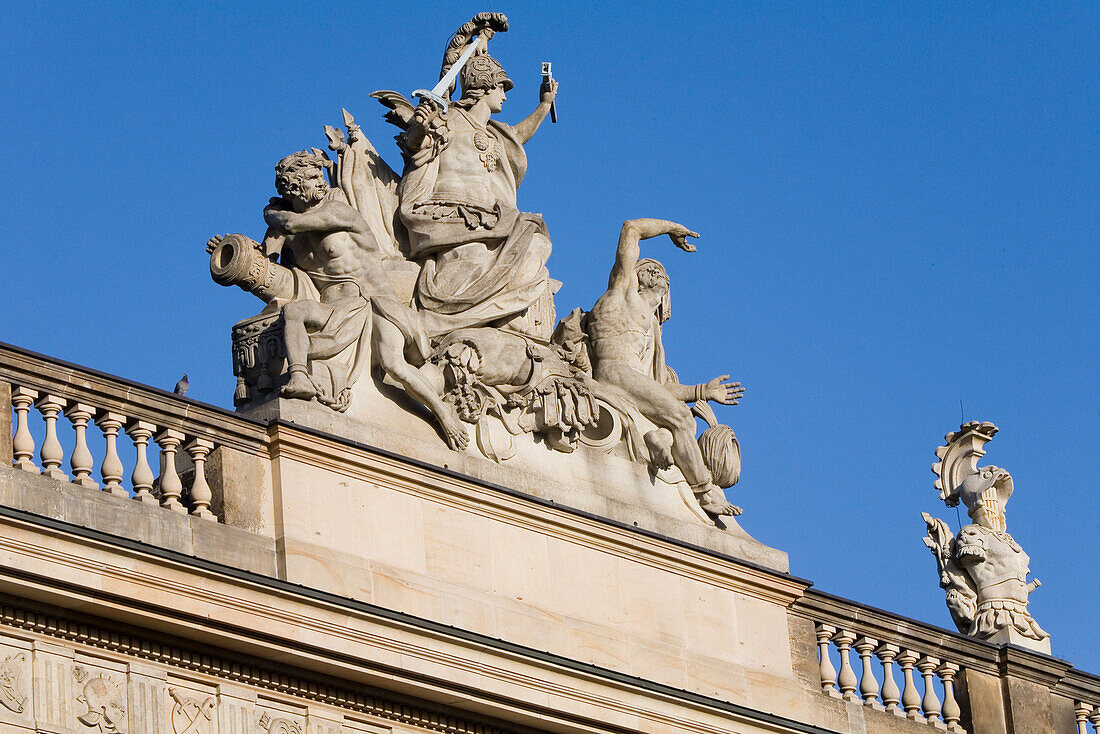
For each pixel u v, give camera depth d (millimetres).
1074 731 74438
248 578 58219
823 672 70062
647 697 64500
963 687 72625
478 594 63719
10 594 55812
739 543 69562
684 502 69375
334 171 67750
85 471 58219
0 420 57375
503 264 67188
